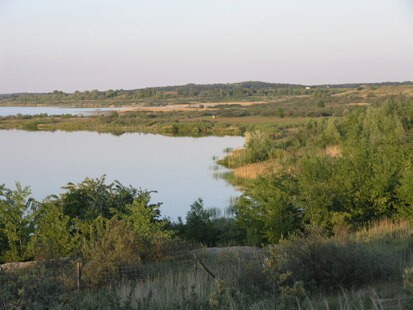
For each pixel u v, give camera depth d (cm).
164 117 16812
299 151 5203
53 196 2212
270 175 2162
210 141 9481
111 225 1567
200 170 5369
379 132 4666
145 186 4341
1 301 745
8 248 1991
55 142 9388
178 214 3188
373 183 1977
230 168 5450
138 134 11838
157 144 8825
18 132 12631
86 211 2147
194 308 682
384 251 1204
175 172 5259
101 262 1153
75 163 6162
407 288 601
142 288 934
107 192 2328
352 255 945
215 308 587
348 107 15200
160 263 1355
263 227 1889
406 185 1869
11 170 5559
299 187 2053
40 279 868
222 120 14725
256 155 5550
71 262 1247
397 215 1886
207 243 2152
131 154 7131
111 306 711
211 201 3603
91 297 878
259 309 625
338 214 1856
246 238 2008
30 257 1892
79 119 16738
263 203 1948
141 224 1902
